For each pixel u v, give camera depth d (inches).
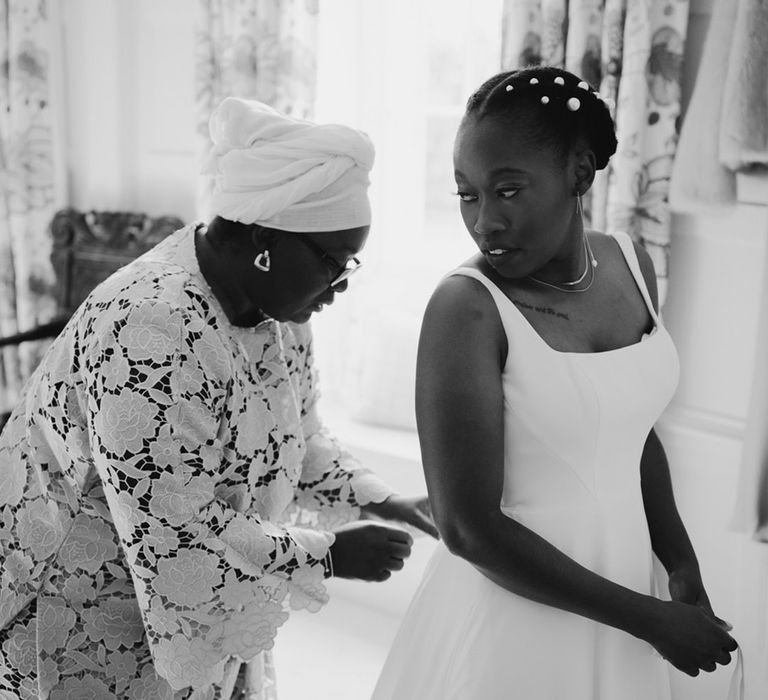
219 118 54.5
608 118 46.1
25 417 58.2
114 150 137.9
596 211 95.3
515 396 46.0
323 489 66.5
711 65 87.6
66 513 57.0
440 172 123.6
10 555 57.7
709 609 51.7
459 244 124.0
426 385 45.3
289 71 115.2
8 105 137.6
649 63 90.4
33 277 141.4
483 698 47.7
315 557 55.1
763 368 86.2
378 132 122.5
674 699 97.0
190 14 128.5
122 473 50.3
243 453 56.0
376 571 56.6
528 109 43.2
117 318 51.1
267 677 67.6
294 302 55.2
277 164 51.8
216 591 52.3
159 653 52.8
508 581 45.3
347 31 118.8
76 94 139.9
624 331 50.4
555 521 47.6
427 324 45.9
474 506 44.3
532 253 44.9
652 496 55.2
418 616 52.9
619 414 47.2
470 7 116.4
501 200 43.8
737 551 93.2
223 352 53.3
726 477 93.2
